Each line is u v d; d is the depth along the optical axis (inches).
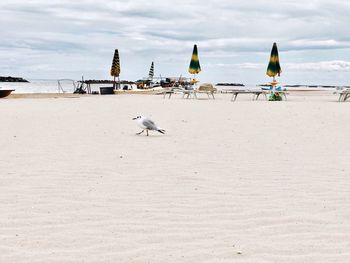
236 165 308.0
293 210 204.1
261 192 236.1
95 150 364.5
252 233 173.5
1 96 1389.0
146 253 151.7
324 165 310.2
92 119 632.4
